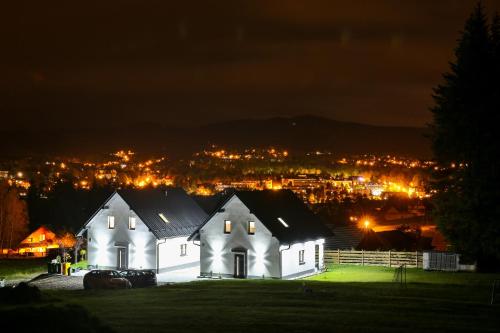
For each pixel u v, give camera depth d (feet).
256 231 177.06
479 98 182.50
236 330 82.12
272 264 174.19
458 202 180.75
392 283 132.36
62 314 74.28
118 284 143.95
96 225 200.54
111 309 99.66
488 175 176.96
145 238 193.47
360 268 191.42
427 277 159.94
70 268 189.26
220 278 180.24
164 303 106.22
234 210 180.86
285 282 139.95
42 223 387.96
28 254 323.37
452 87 186.39
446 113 187.42
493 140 179.22
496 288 116.98
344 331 81.30
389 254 194.29
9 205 358.23
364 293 113.29
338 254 203.21
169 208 207.62
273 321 87.61
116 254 197.26
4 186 378.12
